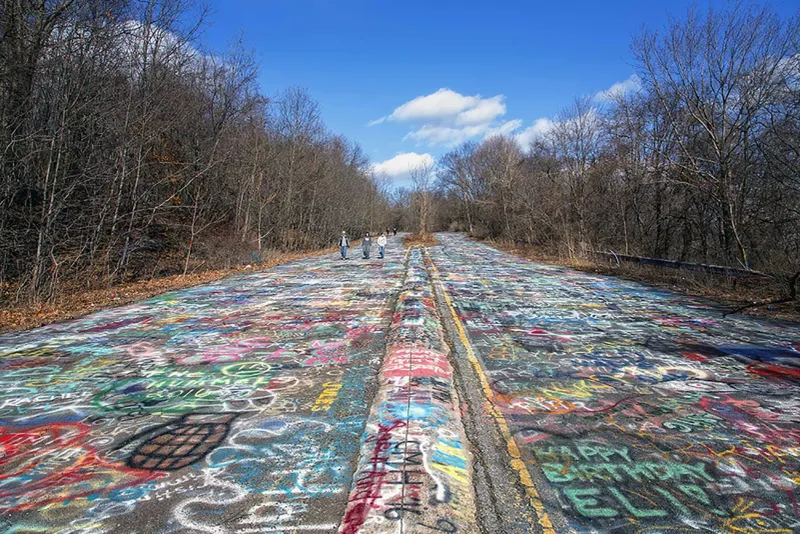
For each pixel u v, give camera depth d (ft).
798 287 34.58
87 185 49.03
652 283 49.75
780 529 9.57
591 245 81.20
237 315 33.30
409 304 34.55
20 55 39.93
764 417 15.17
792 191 42.37
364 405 16.31
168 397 17.35
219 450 13.15
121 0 49.90
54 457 12.86
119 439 13.91
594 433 14.11
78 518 10.07
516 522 9.84
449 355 22.91
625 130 71.20
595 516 10.04
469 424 14.87
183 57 66.74
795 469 11.96
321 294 43.37
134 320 31.78
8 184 40.09
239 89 85.51
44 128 44.39
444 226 336.70
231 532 9.52
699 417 15.21
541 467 12.16
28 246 43.16
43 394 17.76
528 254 101.30
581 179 84.99
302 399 16.98
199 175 66.18
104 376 19.83
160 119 61.87
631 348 23.90
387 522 9.51
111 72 50.37
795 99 41.11
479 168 242.37
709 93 48.01
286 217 114.83
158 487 11.27
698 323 29.50
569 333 27.45
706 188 50.83
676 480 11.48
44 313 34.60
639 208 72.23
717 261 52.70
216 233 85.25
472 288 47.50
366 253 94.63
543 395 17.35
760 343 24.44
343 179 162.30
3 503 10.69
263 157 95.25
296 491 11.01
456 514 9.87
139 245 57.16
